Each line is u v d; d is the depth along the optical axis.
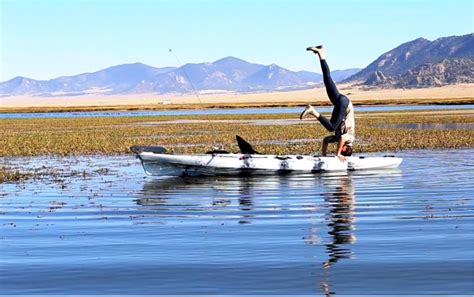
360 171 30.75
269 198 23.30
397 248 14.77
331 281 12.35
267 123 80.12
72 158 38.94
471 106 139.88
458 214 19.19
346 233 16.66
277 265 13.49
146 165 29.36
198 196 23.97
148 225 18.27
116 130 68.81
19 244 15.85
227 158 29.45
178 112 143.12
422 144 44.53
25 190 25.50
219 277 12.70
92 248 15.33
